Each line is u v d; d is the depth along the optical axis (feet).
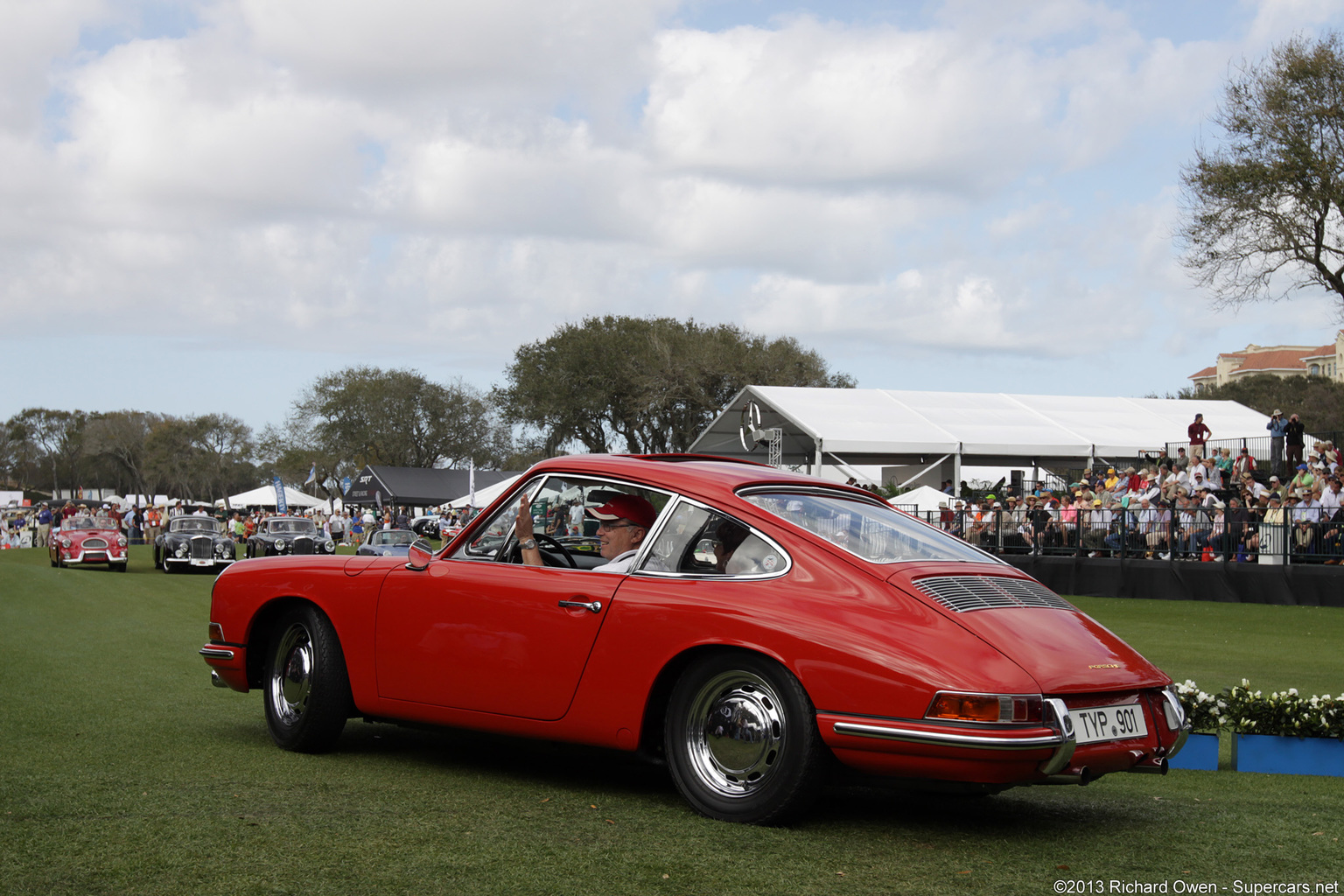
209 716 21.84
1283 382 248.32
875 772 12.94
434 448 285.43
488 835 12.73
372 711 17.11
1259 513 66.03
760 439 112.16
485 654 15.72
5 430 435.53
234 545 95.86
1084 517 75.10
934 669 12.52
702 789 13.84
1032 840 13.42
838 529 14.75
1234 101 100.17
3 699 23.80
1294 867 12.32
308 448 280.51
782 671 13.34
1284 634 48.03
